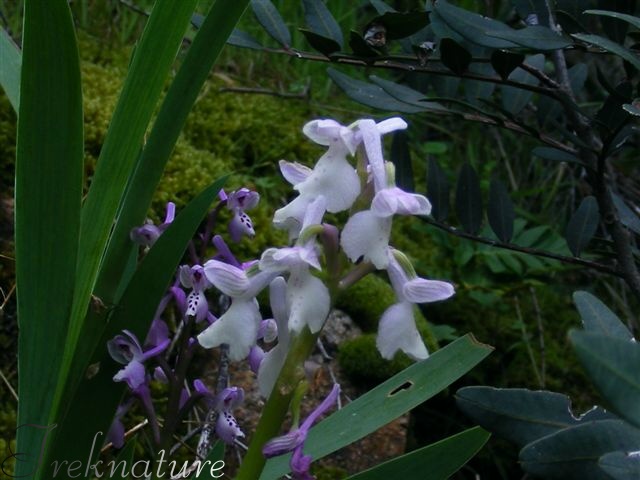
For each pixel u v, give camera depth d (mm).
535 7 255
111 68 399
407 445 361
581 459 157
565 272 474
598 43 202
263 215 359
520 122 258
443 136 516
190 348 189
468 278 426
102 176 174
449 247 427
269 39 468
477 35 230
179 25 166
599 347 115
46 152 159
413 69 255
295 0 472
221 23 169
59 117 158
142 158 181
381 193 146
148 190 183
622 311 460
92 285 178
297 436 147
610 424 158
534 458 158
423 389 178
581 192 481
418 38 286
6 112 332
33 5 150
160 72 168
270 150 408
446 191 304
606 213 265
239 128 405
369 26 246
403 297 150
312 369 154
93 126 343
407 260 150
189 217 176
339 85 275
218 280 152
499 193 296
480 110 257
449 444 166
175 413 188
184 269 182
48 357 172
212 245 336
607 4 246
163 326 191
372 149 151
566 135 256
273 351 160
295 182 161
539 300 446
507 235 294
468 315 419
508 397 173
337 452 310
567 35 242
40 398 174
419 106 266
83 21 425
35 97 157
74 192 162
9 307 296
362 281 359
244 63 460
